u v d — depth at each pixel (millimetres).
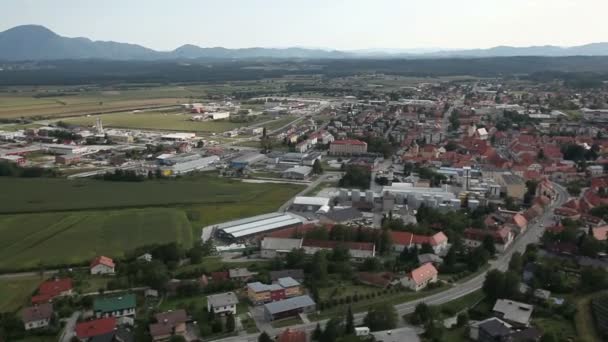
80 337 149625
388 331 148375
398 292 183500
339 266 199875
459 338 151875
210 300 168125
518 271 193000
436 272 193375
